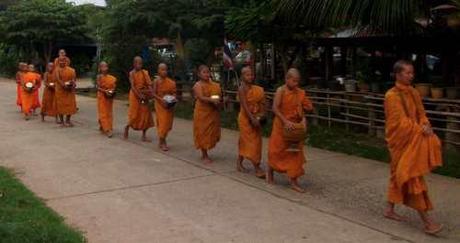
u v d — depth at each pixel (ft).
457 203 22.59
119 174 28.37
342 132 37.09
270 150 25.36
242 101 27.12
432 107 33.27
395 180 19.75
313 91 40.34
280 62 54.54
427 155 18.83
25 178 27.78
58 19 104.17
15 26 102.78
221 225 20.44
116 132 41.78
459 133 30.45
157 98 34.30
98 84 39.99
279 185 25.90
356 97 37.83
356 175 27.43
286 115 24.63
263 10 37.93
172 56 67.72
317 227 20.08
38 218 20.40
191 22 48.96
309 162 30.48
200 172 28.60
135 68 37.52
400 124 18.95
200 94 30.17
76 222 20.89
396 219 20.75
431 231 19.15
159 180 27.07
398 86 19.30
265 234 19.47
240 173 28.27
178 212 22.02
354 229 19.84
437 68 48.01
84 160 31.86
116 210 22.35
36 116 52.26
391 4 28.53
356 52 53.06
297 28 40.78
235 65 57.41
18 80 55.16
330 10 30.50
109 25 55.72
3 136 40.75
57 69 44.88
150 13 50.29
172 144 36.60
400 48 46.65
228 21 41.45
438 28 36.27
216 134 30.83
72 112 45.34
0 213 20.65
